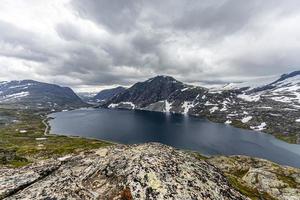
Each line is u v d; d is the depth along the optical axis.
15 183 12.81
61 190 10.92
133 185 11.27
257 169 108.50
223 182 13.45
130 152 14.71
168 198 10.66
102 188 11.80
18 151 125.50
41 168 14.58
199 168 13.67
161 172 12.05
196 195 11.19
